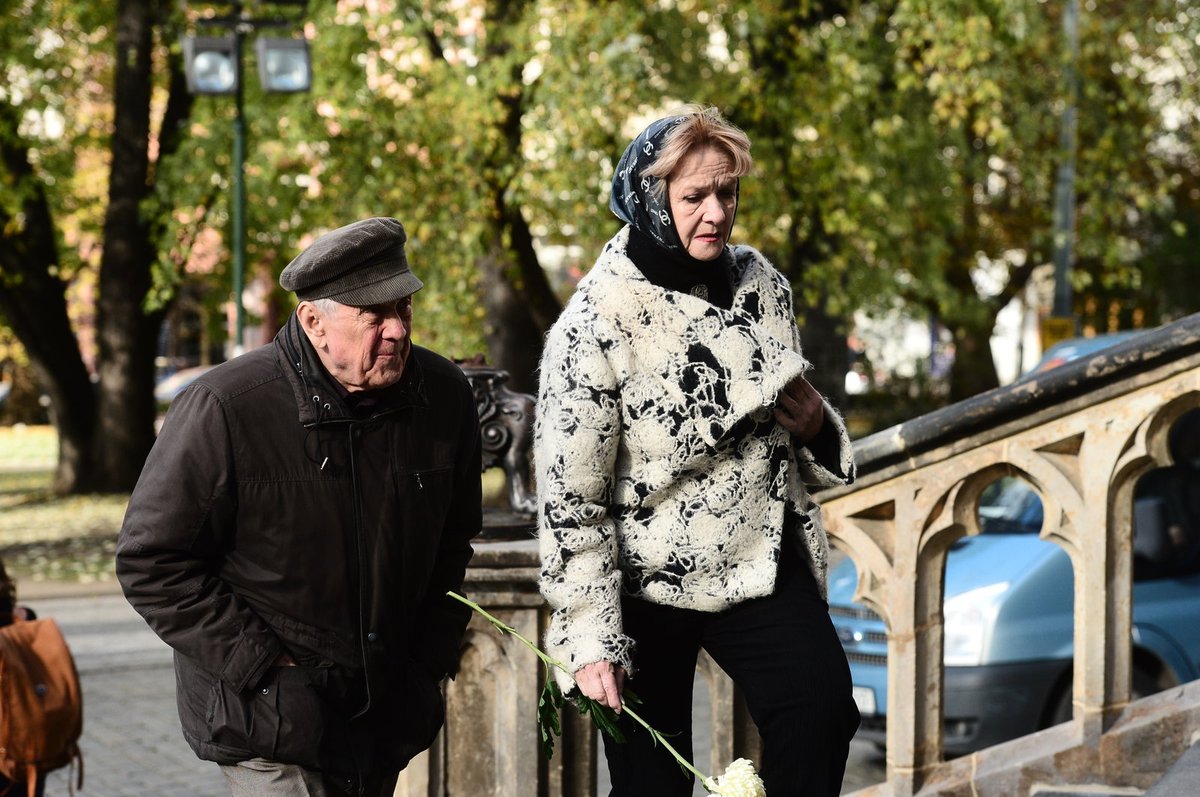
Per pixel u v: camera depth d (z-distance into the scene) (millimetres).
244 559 3584
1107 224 24375
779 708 3641
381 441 3650
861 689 8656
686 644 3838
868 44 19812
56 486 29688
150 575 3494
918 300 25391
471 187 19438
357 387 3592
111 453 29578
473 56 19922
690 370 3592
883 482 4809
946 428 4668
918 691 4816
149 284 29281
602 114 18609
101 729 10891
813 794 3621
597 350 3598
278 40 18734
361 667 3635
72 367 29594
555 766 4930
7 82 27328
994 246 32094
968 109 21875
